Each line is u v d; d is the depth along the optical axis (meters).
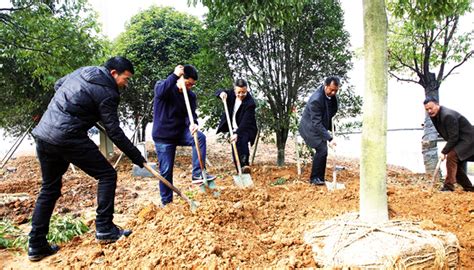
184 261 3.16
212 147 14.07
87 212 5.75
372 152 3.41
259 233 4.04
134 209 5.86
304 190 5.70
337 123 9.24
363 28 3.40
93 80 3.66
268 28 8.74
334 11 8.74
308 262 3.10
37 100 11.62
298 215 4.46
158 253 3.34
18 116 12.45
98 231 3.94
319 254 3.09
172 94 5.00
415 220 3.73
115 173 3.96
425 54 8.69
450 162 6.13
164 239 3.51
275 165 9.82
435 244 2.98
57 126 3.56
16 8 8.97
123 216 5.46
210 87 9.25
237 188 5.64
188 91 5.18
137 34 11.51
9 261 3.84
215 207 4.17
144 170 9.03
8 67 10.76
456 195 5.15
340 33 8.70
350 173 8.70
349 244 3.09
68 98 3.61
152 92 11.55
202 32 9.20
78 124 3.62
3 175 10.44
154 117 5.09
